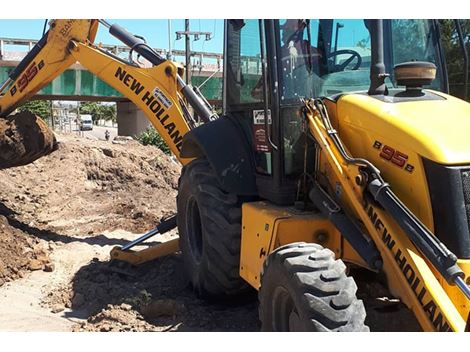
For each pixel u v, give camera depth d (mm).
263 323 3662
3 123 7570
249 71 4867
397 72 3926
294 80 4371
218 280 5012
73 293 5621
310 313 3082
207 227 4957
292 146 4414
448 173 3203
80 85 21281
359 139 3787
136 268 6215
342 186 3820
